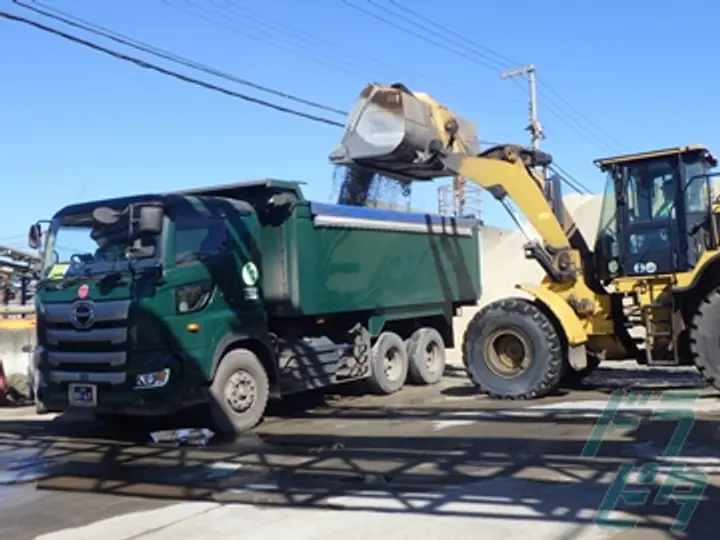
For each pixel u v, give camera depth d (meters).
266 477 7.37
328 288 11.35
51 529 6.04
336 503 6.35
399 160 11.11
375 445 8.60
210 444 9.19
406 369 13.67
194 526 5.94
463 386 13.70
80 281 9.44
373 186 14.38
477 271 15.52
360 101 11.17
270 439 9.34
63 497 7.03
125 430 10.51
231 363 9.80
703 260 10.37
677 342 10.77
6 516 6.48
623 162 11.14
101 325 9.22
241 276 10.17
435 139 11.18
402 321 13.98
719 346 10.21
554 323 11.48
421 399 12.30
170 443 9.38
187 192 11.07
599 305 11.52
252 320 10.20
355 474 7.29
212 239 9.81
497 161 11.60
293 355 11.04
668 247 10.84
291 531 5.70
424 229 13.78
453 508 6.04
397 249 13.12
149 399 8.95
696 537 5.21
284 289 10.70
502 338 11.67
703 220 10.75
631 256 11.09
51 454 9.03
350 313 12.54
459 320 23.84
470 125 12.37
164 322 9.03
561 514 5.76
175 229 9.30
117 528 5.97
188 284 9.32
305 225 10.91
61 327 9.52
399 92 10.94
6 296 22.97
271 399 12.36
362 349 12.52
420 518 5.83
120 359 9.05
